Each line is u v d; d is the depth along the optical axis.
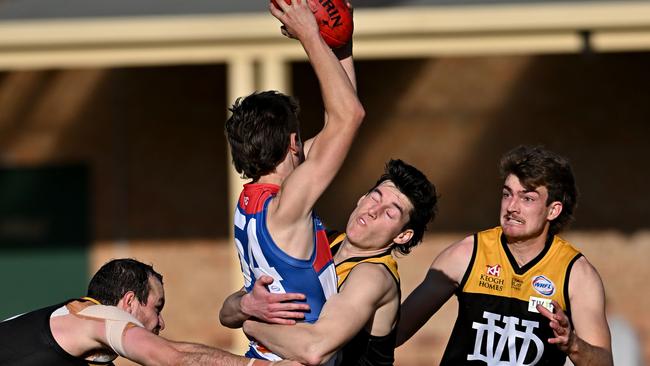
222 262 43.72
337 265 15.39
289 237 13.78
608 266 42.34
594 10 33.16
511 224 17.06
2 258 44.25
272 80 34.50
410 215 15.35
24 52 34.84
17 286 44.31
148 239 44.03
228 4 35.97
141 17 34.22
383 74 42.72
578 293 17.09
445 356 17.64
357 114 13.58
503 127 42.44
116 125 43.97
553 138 42.34
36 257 44.25
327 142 13.62
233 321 15.27
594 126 42.25
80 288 44.19
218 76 43.72
